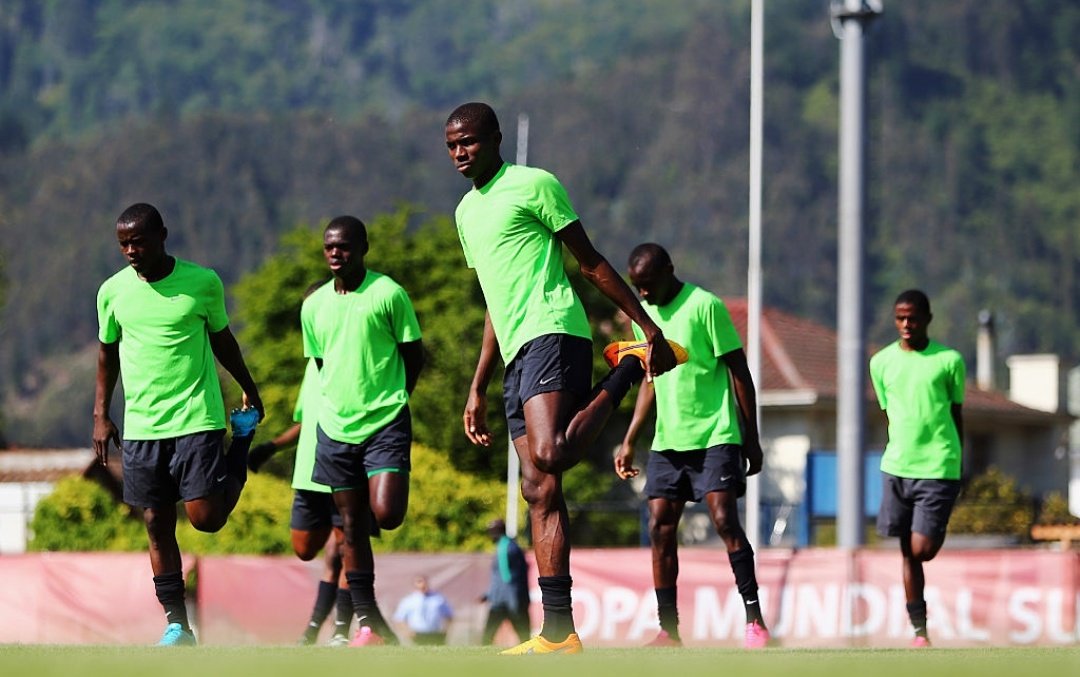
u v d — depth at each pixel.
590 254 26.53
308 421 42.53
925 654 23.00
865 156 72.12
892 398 42.09
